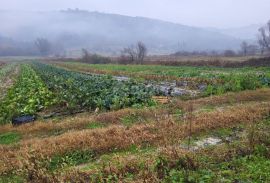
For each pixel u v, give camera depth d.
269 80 26.78
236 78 27.84
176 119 15.91
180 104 19.89
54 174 10.07
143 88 26.89
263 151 10.66
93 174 10.02
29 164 11.09
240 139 12.64
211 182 9.02
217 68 55.62
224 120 14.80
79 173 10.05
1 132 16.56
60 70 56.22
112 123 16.70
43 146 12.95
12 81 44.88
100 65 79.44
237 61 64.38
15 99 25.14
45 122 17.75
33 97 25.03
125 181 9.19
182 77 37.91
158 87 30.16
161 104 20.89
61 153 12.27
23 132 16.20
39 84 33.81
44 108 22.44
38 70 59.62
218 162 10.38
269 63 56.34
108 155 12.04
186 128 13.91
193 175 9.34
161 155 10.62
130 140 12.95
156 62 78.75
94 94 24.80
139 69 58.53
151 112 18.05
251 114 15.66
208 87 24.41
